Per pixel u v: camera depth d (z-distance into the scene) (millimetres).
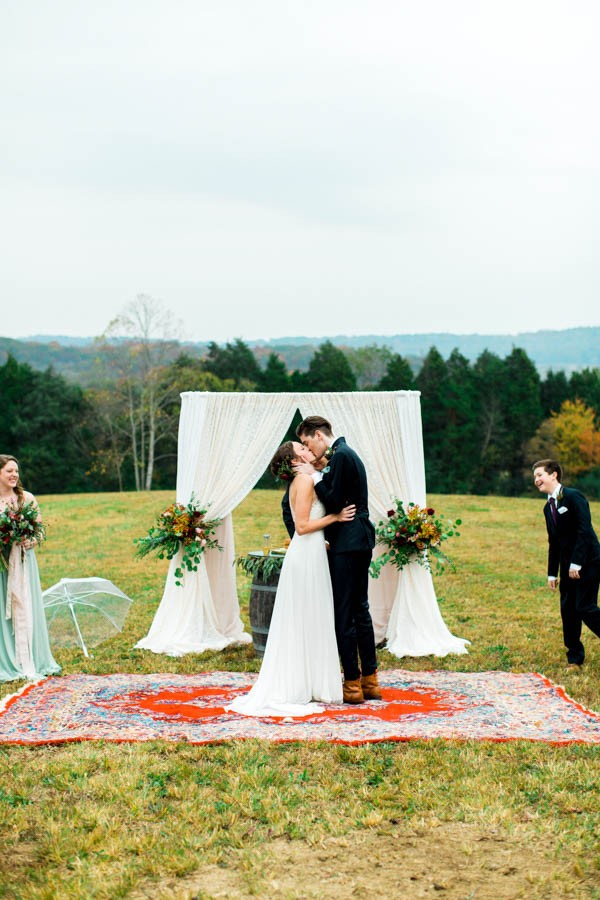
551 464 8016
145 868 4086
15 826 4523
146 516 21562
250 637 9359
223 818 4590
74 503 24578
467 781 4984
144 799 4812
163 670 7984
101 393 40625
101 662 8281
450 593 12312
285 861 4121
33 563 7879
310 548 6582
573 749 5508
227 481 9086
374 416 9062
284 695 6473
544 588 12688
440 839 4324
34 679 7531
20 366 42375
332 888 3857
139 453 41594
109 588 9125
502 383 45250
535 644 8945
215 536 9422
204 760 5391
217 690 7094
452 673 7660
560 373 47375
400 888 3852
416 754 5426
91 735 5805
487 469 44625
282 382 47781
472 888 3850
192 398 9117
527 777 5051
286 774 5129
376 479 9016
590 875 3973
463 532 18609
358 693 6609
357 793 4883
